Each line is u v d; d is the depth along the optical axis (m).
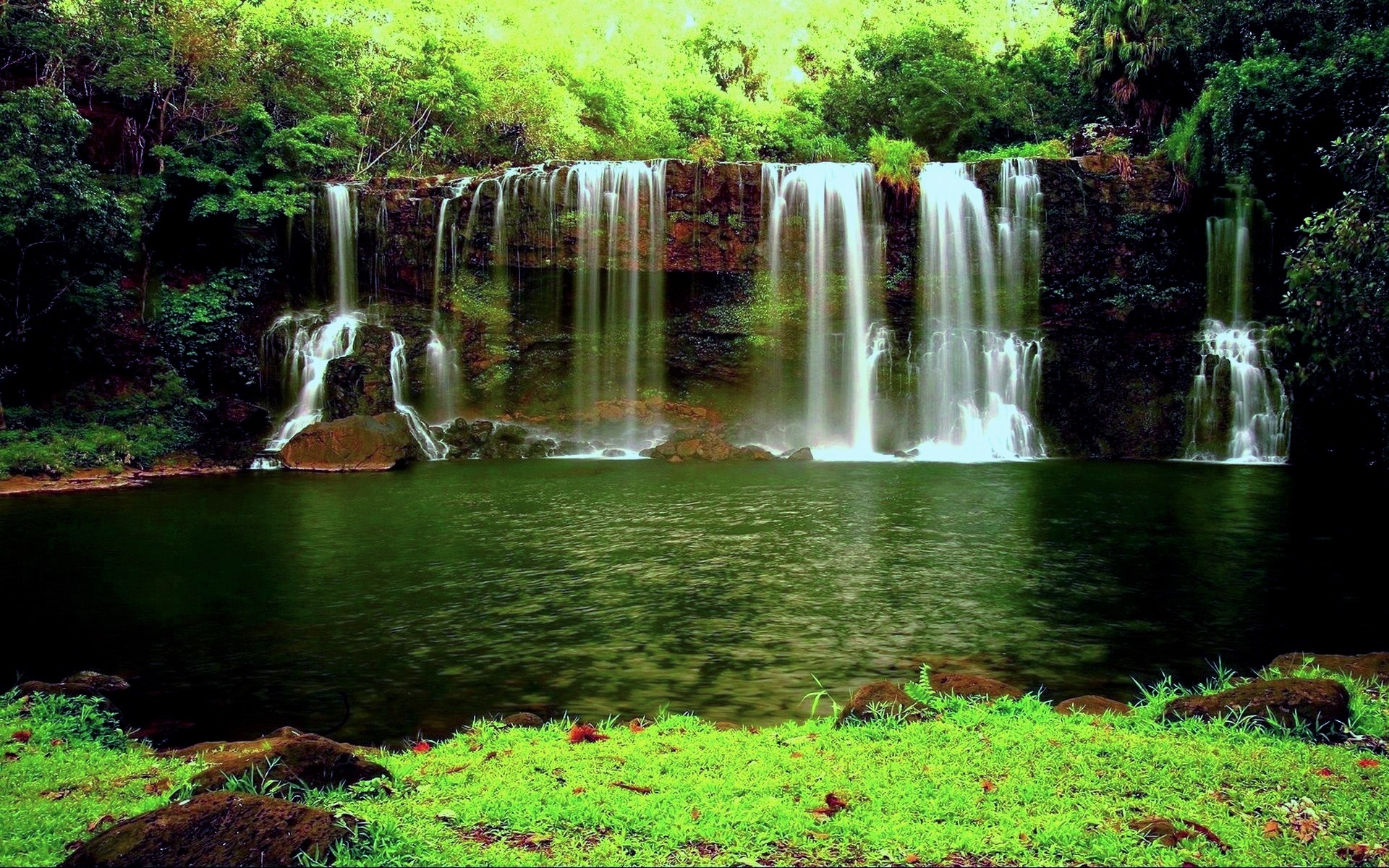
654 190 28.16
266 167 28.77
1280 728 5.70
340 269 28.81
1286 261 12.42
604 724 6.59
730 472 22.30
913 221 28.28
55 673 8.06
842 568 11.85
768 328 28.89
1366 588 10.76
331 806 4.68
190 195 27.84
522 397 29.30
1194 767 5.09
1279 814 4.52
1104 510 16.41
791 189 28.30
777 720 6.85
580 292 29.03
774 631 9.12
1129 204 27.56
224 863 3.90
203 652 8.57
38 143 21.91
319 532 14.45
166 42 29.00
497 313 28.94
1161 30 30.00
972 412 28.17
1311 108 23.80
